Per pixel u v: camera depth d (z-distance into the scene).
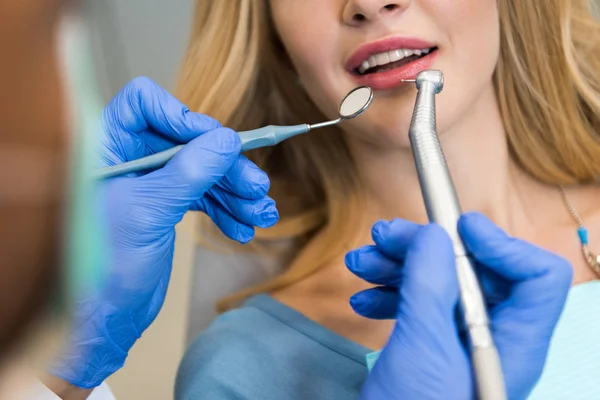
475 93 0.74
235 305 0.99
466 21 0.70
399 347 0.44
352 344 0.77
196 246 1.16
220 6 0.91
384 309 0.59
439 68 0.71
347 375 0.74
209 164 0.59
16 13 0.14
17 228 0.14
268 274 1.06
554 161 0.89
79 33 0.16
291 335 0.81
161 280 0.68
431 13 0.69
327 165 0.95
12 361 0.15
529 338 0.46
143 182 0.59
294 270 0.92
